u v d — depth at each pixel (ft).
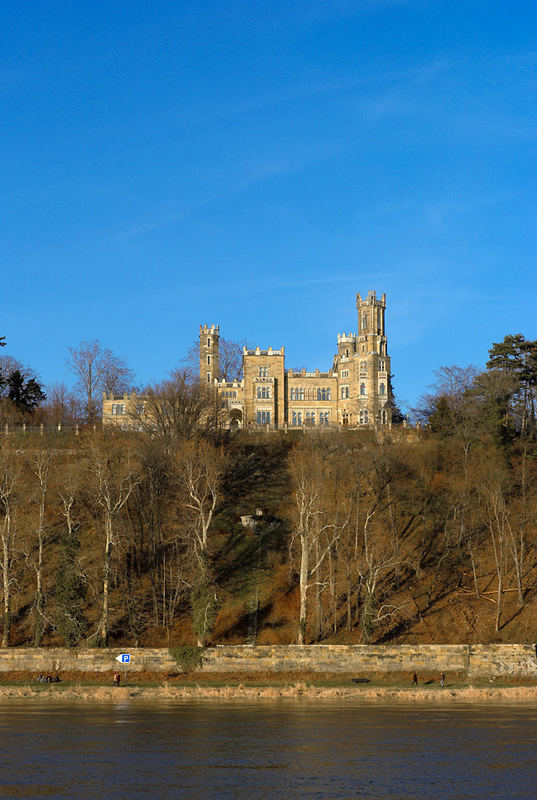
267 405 615.98
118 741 177.37
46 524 350.02
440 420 460.55
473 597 333.62
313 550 341.62
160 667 281.95
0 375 562.66
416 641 308.60
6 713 218.79
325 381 634.02
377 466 387.75
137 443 385.70
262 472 428.56
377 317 637.30
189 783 141.38
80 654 281.95
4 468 325.62
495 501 353.31
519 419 468.34
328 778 145.38
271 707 230.07
